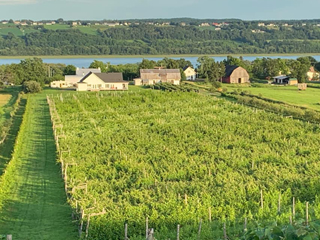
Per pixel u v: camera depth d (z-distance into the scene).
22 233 31.09
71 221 33.12
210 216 30.81
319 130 62.47
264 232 14.49
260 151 51.12
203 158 48.06
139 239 27.62
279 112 78.12
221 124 67.06
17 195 39.12
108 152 51.62
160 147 53.19
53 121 69.38
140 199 35.25
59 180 43.09
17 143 56.28
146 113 78.00
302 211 30.86
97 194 36.66
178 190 37.22
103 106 86.38
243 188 36.53
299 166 44.66
